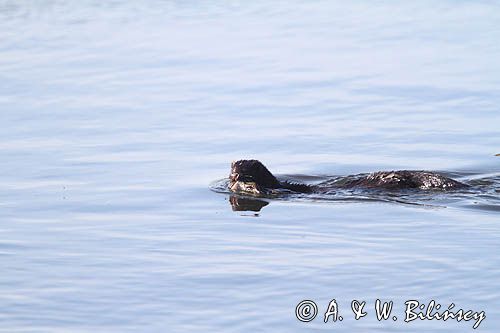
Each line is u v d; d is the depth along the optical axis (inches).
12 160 800.9
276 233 617.9
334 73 1104.8
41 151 826.8
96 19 1419.8
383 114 939.3
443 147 831.1
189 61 1169.4
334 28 1342.3
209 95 1021.8
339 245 588.7
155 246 594.9
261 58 1181.7
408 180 714.8
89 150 831.1
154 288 523.8
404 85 1045.2
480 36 1263.5
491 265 542.6
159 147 840.9
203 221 648.4
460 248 574.6
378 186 716.0
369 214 655.8
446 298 501.0
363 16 1421.0
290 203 689.6
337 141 855.1
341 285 521.7
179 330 469.7
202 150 832.3
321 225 633.6
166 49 1227.9
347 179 743.7
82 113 949.8
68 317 487.8
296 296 508.1
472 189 709.3
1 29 1344.7
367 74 1096.8
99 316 488.1
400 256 564.1
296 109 964.0
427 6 1476.4
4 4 1531.7
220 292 515.8
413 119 920.3
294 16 1432.1
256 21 1397.6
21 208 680.4
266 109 966.4
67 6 1519.4
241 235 615.5
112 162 797.2
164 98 1009.5
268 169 784.9
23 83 1063.6
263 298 506.6
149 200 698.8
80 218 657.0
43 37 1295.5
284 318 482.0
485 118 916.6
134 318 484.7
